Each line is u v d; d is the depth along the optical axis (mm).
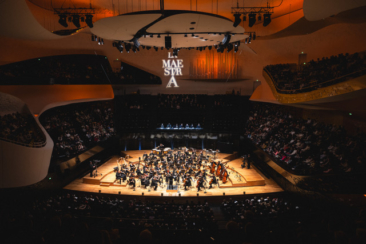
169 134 33844
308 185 17922
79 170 25266
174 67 34219
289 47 28734
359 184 15703
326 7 13391
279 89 24359
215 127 34000
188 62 34188
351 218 9625
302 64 28109
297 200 20578
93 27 13531
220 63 33750
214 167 25875
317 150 20328
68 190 22281
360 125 20359
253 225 4836
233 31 14625
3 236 5746
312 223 10312
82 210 16516
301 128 23984
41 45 26156
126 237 7816
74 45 29406
